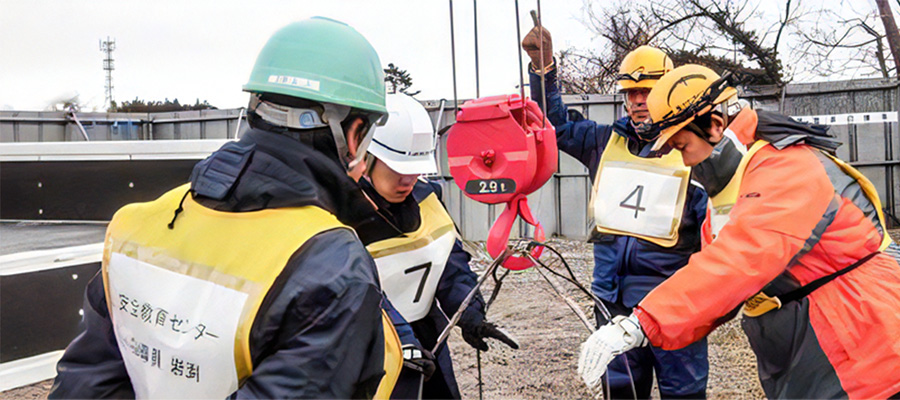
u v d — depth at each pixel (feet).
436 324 7.22
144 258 3.53
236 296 3.14
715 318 5.79
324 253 3.14
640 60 8.79
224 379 3.20
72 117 32.99
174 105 41.42
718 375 12.12
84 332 3.90
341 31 3.59
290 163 3.35
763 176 5.91
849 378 5.71
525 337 14.47
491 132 6.06
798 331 5.94
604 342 5.84
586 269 21.26
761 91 29.09
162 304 3.37
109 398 3.74
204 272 3.28
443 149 26.11
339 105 3.44
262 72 3.44
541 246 6.15
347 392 3.05
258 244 3.21
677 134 6.37
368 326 3.14
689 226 8.58
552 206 27.96
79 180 14.05
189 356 3.25
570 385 11.59
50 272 10.93
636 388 8.92
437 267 6.85
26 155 14.38
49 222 14.20
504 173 6.04
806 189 5.73
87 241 11.94
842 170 6.08
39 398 10.07
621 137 9.25
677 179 8.61
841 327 5.74
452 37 6.20
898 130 27.86
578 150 9.98
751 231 5.71
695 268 5.80
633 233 8.79
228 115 33.01
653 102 6.40
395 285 6.59
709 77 6.24
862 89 28.14
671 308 5.78
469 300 5.90
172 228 3.51
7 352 10.42
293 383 2.96
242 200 3.33
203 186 3.43
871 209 6.03
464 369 12.60
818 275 5.87
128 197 13.87
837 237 5.76
